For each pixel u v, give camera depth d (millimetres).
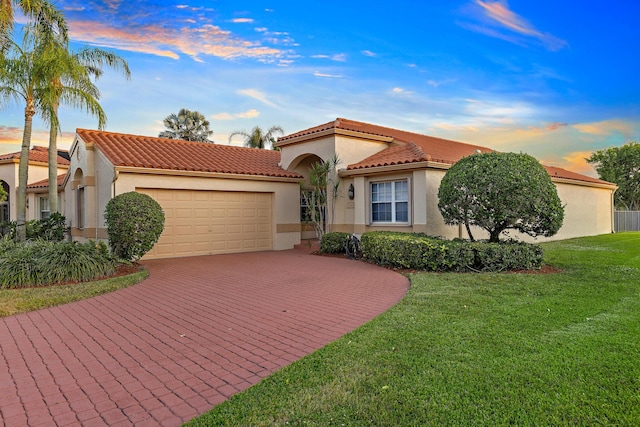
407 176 13844
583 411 3252
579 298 6945
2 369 4504
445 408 3350
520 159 10547
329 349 4766
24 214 13148
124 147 14625
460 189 10711
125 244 11461
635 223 26734
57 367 4543
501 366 4125
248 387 3943
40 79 12758
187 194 14266
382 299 7445
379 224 14758
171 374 4301
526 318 5781
